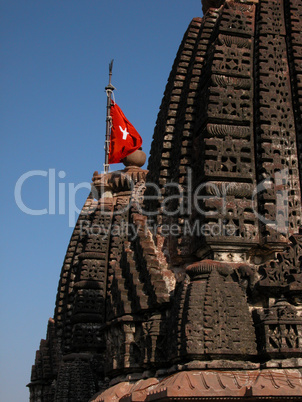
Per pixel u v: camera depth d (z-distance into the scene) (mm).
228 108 19047
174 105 21719
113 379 19797
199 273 17234
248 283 17266
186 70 22141
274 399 15289
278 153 18984
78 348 31688
